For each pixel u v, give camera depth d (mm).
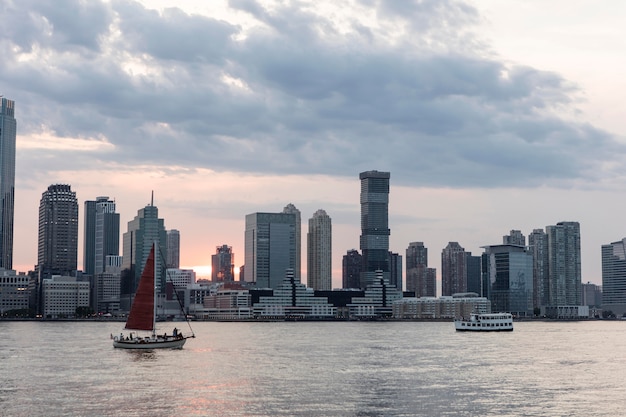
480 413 152375
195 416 148750
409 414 151250
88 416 148250
